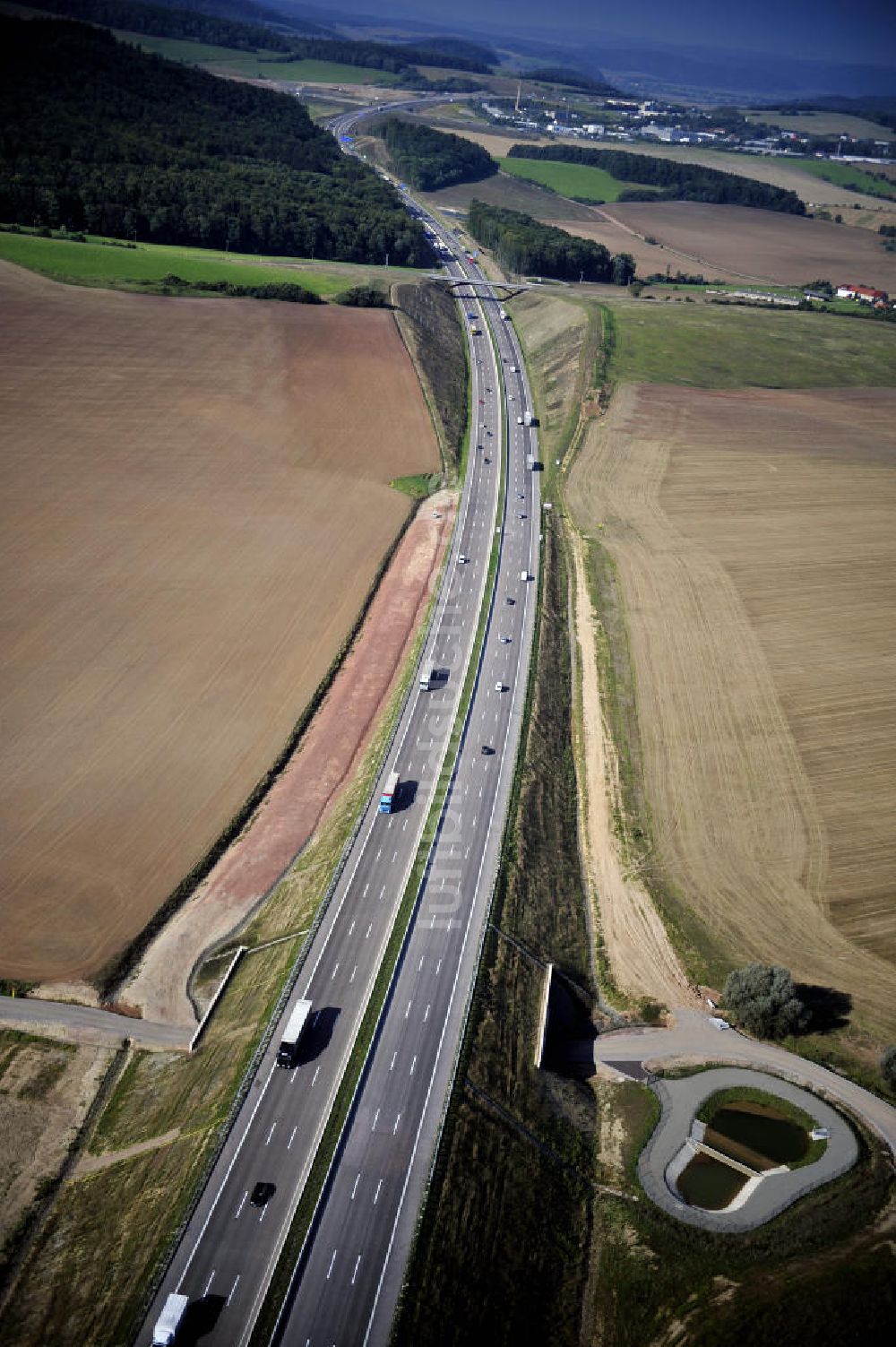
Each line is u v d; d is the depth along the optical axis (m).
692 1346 59.44
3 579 128.12
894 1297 61.56
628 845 101.69
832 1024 83.31
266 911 89.38
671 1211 68.50
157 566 136.12
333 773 105.88
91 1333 57.12
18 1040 76.38
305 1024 73.88
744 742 116.56
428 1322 58.44
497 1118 70.88
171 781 101.19
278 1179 65.00
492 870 92.69
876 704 123.75
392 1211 63.66
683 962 89.38
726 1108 76.75
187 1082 73.25
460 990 79.81
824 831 103.31
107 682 113.38
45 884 88.38
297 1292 58.97
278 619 129.25
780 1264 64.62
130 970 83.00
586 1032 83.06
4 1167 67.75
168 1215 62.78
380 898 88.12
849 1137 73.81
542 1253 64.88
